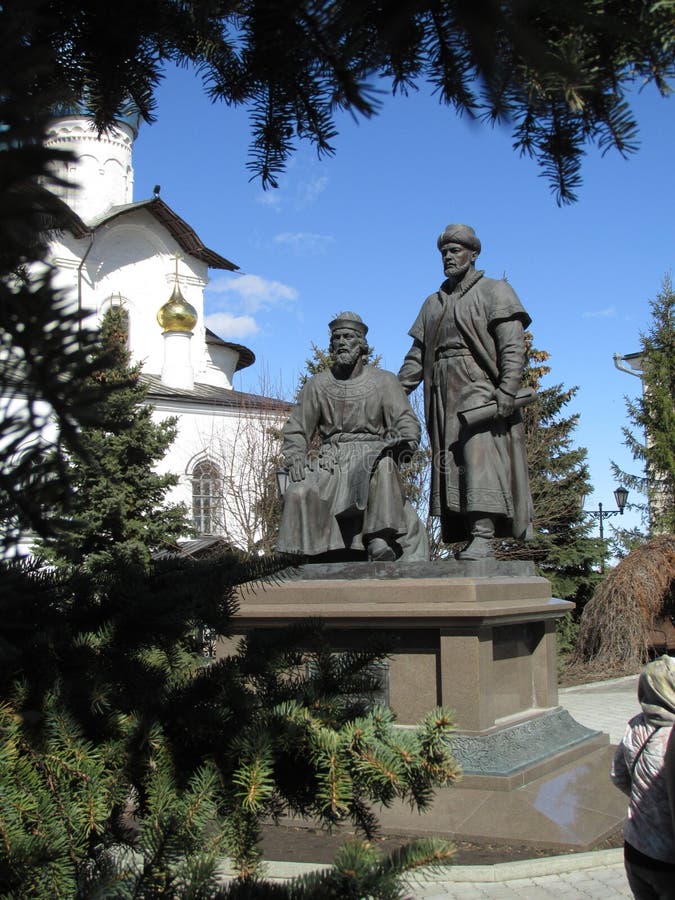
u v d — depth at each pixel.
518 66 1.48
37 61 1.18
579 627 20.84
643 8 1.49
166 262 36.19
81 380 1.24
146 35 2.17
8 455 1.27
